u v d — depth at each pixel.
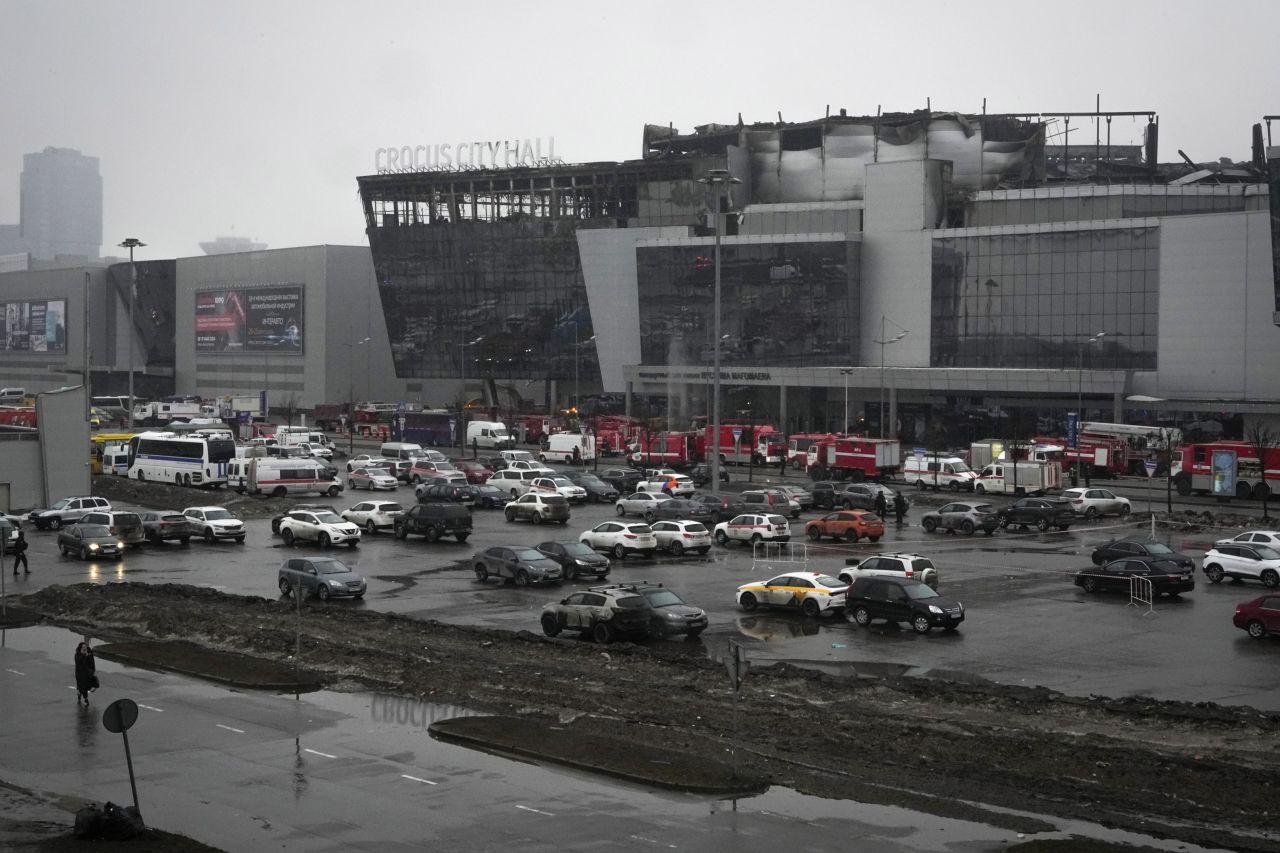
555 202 179.25
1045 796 29.80
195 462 106.56
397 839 27.64
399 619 51.28
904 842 26.98
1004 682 40.75
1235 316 134.50
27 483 92.12
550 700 38.84
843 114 179.00
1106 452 111.69
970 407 153.88
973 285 149.25
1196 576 62.22
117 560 70.69
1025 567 64.94
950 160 156.38
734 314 160.62
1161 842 26.80
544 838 27.58
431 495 94.00
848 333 155.25
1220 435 136.88
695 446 123.69
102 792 31.19
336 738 35.59
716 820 28.53
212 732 36.28
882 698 38.34
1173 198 146.00
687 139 180.00
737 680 31.44
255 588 61.19
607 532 70.31
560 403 188.75
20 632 51.31
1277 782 30.25
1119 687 39.94
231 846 27.38
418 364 192.00
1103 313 141.88
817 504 92.69
